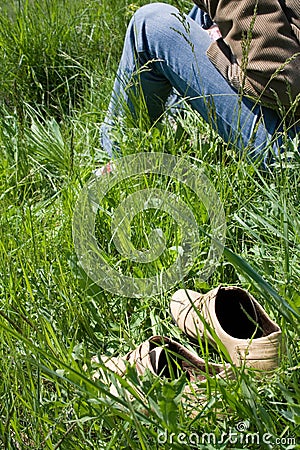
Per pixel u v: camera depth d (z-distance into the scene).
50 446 1.41
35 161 2.68
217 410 1.49
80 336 1.86
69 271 2.04
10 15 3.92
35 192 2.54
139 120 2.55
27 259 1.99
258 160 2.26
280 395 1.54
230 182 2.19
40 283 1.95
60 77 3.36
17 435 1.49
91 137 2.85
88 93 3.38
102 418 1.42
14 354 1.61
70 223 2.15
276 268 1.92
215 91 2.33
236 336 1.87
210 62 2.34
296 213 2.00
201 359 1.67
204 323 1.52
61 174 2.66
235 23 2.13
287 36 2.10
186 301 1.89
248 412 1.41
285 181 2.02
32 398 1.55
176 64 2.40
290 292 1.73
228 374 1.57
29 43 3.55
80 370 1.55
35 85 3.47
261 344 1.61
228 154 2.24
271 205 2.09
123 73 2.60
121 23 3.79
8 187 2.60
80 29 3.76
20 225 2.19
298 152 2.19
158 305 2.00
